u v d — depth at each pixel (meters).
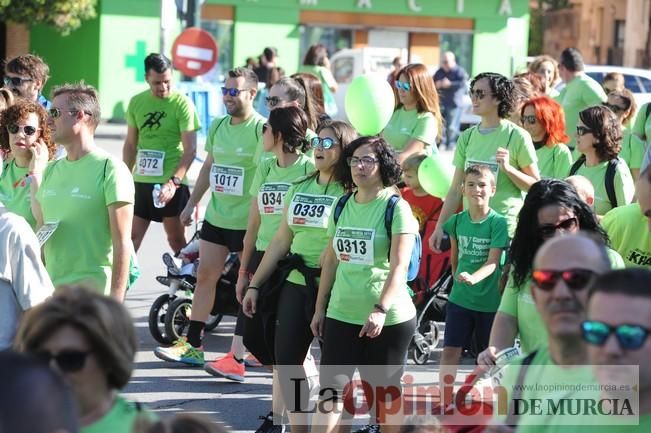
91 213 7.56
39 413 2.97
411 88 10.97
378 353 7.20
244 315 8.17
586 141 9.52
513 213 9.63
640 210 6.81
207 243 10.26
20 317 6.39
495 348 5.70
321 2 40.38
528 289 5.86
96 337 3.95
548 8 59.81
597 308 4.00
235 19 39.44
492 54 42.53
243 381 9.90
